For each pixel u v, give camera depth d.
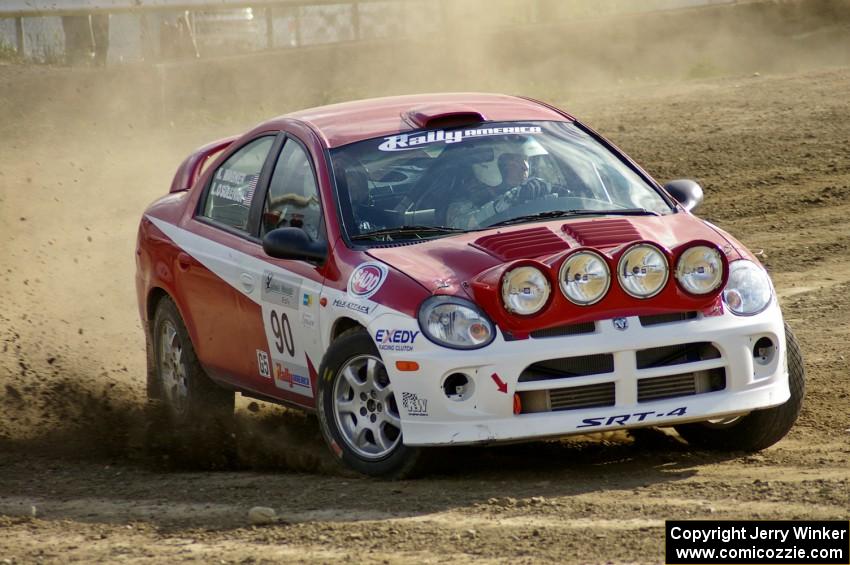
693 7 107.75
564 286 21.17
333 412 22.92
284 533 19.47
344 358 22.58
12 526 20.83
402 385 21.44
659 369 21.44
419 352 21.19
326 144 25.39
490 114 26.55
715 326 21.80
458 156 25.11
